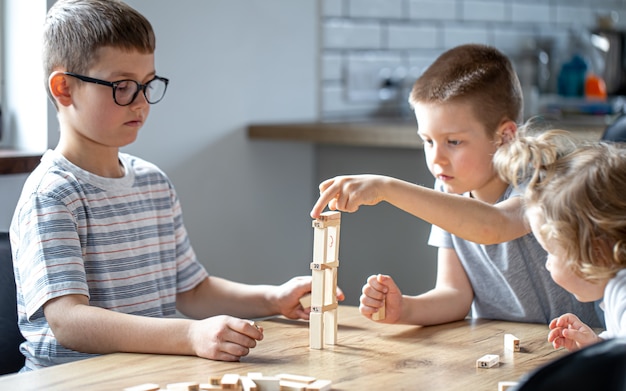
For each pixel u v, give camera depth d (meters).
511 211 1.49
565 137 1.38
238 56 2.75
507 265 1.66
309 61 3.03
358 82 3.23
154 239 1.71
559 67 3.82
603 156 1.23
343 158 2.98
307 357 1.28
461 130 1.63
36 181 1.58
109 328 1.36
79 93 1.60
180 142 2.59
